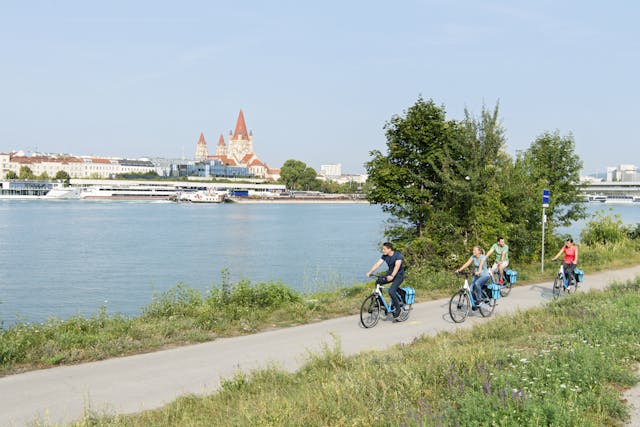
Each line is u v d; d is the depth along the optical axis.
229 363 9.98
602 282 20.12
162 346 11.26
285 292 16.28
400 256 13.43
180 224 96.12
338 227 91.62
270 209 171.62
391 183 21.92
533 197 25.20
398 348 10.31
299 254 52.75
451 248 20.61
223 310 14.19
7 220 101.31
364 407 6.64
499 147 21.41
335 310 14.85
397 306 13.34
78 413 7.54
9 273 40.94
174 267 44.00
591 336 9.37
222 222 102.75
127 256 51.53
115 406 7.82
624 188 124.31
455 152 21.66
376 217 130.38
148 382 8.92
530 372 7.40
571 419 5.78
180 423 6.93
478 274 14.01
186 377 9.17
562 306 13.18
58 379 9.07
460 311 13.49
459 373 7.68
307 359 9.71
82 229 83.31
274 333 12.41
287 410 6.59
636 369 7.91
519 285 19.92
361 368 8.40
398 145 22.25
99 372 9.45
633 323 10.27
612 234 32.00
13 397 8.20
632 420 6.16
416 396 6.89
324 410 6.67
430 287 18.20
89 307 28.28
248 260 48.28
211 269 42.78
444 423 5.86
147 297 31.14
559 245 28.05
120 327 12.29
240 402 7.28
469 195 20.66
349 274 38.88
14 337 10.77
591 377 7.07
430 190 22.12
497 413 5.89
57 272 41.31
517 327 11.25
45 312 27.03
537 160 29.14
